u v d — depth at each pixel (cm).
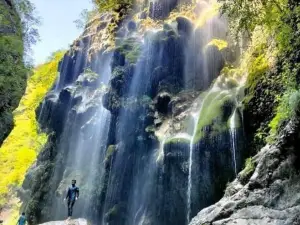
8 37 1831
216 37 2191
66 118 3161
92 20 3762
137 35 2762
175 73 2245
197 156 1656
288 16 1082
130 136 2186
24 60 2053
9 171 4384
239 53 1972
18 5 2088
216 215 976
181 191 1716
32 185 3152
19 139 4856
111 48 2891
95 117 2819
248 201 953
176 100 2080
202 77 2141
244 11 1240
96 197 2347
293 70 1016
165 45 2289
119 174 2181
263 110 1405
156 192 1859
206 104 1839
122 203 2103
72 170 2852
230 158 1573
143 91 2275
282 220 838
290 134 930
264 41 1509
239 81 1825
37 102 5003
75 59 3478
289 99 929
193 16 2491
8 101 1856
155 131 2036
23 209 3244
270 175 946
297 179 881
